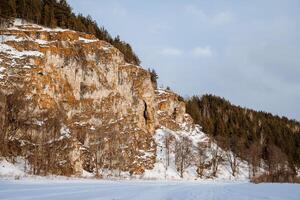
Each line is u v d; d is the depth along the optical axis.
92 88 85.19
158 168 90.94
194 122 134.62
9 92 67.25
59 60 81.38
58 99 76.88
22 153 61.38
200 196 27.23
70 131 71.31
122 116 90.69
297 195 31.66
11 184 32.97
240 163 118.62
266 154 133.50
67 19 104.44
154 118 105.31
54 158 62.25
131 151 85.56
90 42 89.94
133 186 39.03
